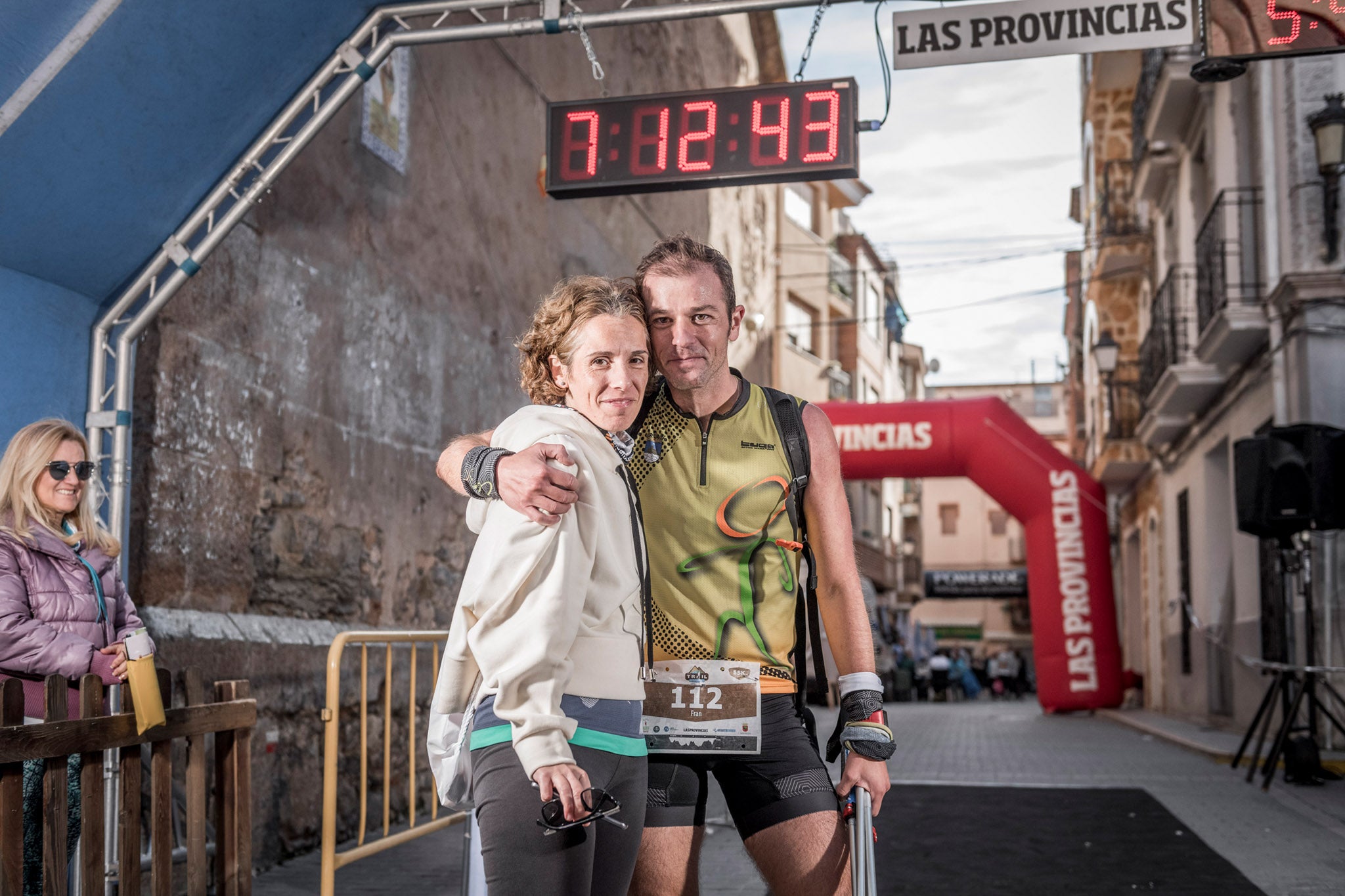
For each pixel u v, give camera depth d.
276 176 5.12
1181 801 7.70
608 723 1.99
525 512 1.86
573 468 1.92
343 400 6.65
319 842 6.02
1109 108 20.61
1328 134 10.25
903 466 17.30
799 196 27.30
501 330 8.92
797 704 2.51
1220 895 4.84
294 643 5.86
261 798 5.50
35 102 4.07
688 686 2.42
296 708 5.86
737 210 18.92
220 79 4.60
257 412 5.82
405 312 7.41
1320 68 10.61
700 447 2.48
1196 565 15.68
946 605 55.41
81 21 3.97
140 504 5.02
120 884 3.31
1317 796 7.82
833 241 30.55
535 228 9.73
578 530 1.95
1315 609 9.95
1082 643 17.06
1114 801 7.73
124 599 3.88
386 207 7.20
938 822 6.86
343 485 6.61
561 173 5.58
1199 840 6.18
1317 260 10.40
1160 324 16.03
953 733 14.80
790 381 23.81
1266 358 11.48
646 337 2.17
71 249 4.70
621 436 2.21
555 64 10.37
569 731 1.86
